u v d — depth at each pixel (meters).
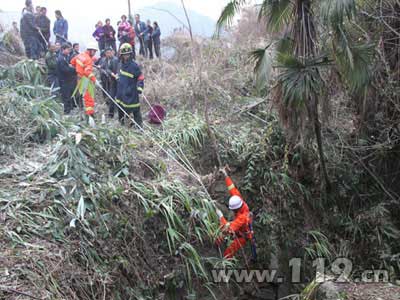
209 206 6.66
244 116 9.53
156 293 5.78
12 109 6.99
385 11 7.59
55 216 5.23
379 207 7.91
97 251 5.29
